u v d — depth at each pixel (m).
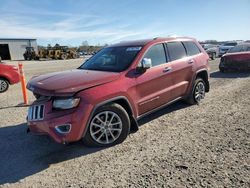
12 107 7.54
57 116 3.91
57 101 3.95
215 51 24.03
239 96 7.61
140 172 3.55
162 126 5.30
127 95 4.55
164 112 6.25
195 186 3.13
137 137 4.78
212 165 3.60
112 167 3.74
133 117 4.73
